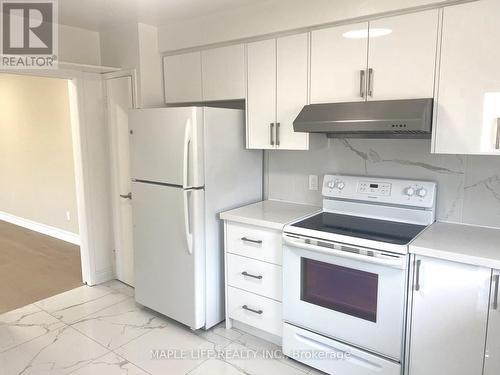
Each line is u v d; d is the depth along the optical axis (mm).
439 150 2146
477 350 1895
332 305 2297
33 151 5250
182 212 2736
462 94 2041
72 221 4906
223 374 2416
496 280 1798
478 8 1952
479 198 2330
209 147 2740
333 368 2340
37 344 2725
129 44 3270
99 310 3221
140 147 2930
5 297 3449
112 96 3484
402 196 2461
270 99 2750
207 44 3014
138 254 3104
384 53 2250
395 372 2096
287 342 2529
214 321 2947
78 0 2631
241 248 2729
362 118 2186
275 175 3184
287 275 2449
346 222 2510
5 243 4934
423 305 2014
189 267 2770
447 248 1942
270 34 2709
